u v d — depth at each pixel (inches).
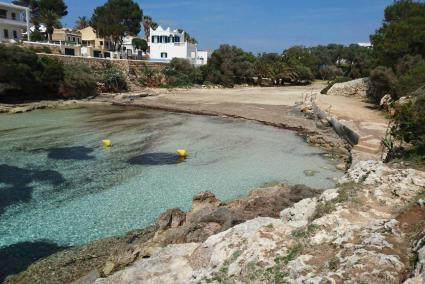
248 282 325.1
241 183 886.4
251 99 2493.8
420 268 264.5
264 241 383.2
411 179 470.9
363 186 481.4
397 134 787.4
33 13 4175.7
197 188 845.8
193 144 1264.8
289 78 4165.8
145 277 408.8
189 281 366.9
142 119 1736.0
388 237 332.8
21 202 738.2
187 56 3949.3
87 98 2346.2
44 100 2171.5
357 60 2765.7
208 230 553.0
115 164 1010.7
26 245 572.4
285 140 1358.3
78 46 3095.5
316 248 348.8
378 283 267.3
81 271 500.7
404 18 2049.7
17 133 1347.2
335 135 1384.1
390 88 1667.1
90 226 641.0
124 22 3693.4
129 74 2960.1
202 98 2534.5
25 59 2042.3
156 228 627.2
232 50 3964.1
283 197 697.0
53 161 1020.5
